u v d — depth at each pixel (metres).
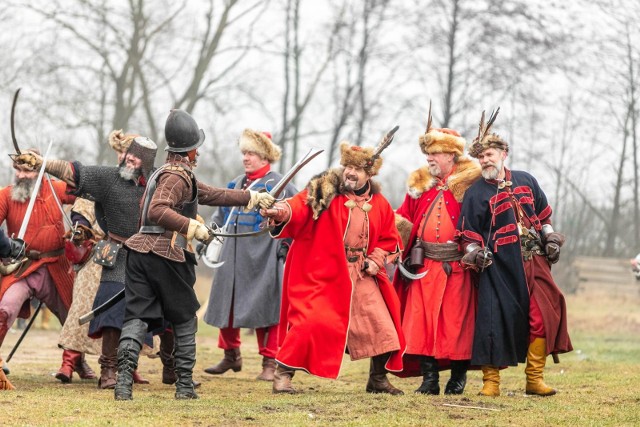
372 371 16.08
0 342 16.81
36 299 17.58
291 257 15.70
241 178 20.02
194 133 14.39
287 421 12.70
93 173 16.09
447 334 15.82
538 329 15.55
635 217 67.38
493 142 15.72
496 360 15.35
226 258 19.75
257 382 18.27
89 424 12.13
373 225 15.63
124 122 61.50
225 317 19.61
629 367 20.38
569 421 13.20
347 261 15.57
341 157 15.58
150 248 14.09
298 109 60.56
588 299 49.50
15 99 15.27
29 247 17.09
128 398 14.21
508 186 15.76
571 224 73.38
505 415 13.55
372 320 15.52
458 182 16.20
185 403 13.93
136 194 16.30
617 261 56.25
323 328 15.18
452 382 16.20
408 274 16.23
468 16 48.88
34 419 12.49
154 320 14.41
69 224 16.83
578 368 20.39
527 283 15.65
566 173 70.69
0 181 61.72
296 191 19.83
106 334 16.17
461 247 15.88
